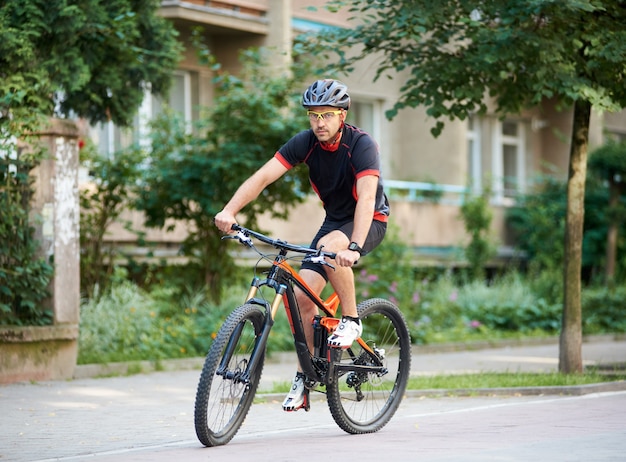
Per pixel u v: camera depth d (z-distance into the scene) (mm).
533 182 45156
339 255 10984
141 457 10742
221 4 32062
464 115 19062
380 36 18938
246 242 11406
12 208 19703
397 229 30953
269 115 25891
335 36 19500
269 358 24734
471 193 39656
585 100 18641
